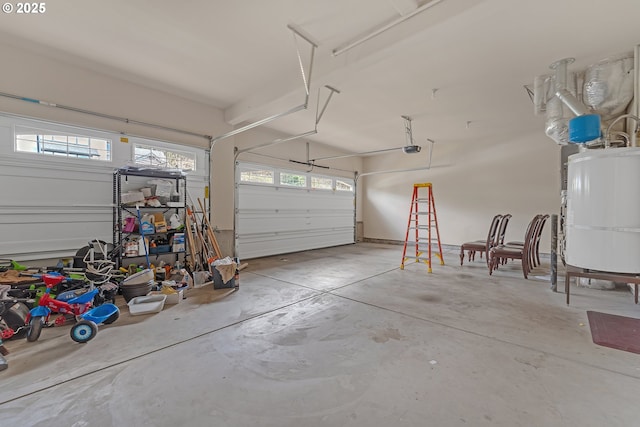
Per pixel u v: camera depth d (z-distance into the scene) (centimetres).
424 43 269
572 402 152
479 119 546
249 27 276
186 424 139
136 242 361
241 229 586
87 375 179
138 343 222
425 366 189
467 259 612
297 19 262
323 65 329
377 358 199
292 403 154
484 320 266
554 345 216
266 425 138
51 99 336
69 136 352
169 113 436
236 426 138
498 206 669
